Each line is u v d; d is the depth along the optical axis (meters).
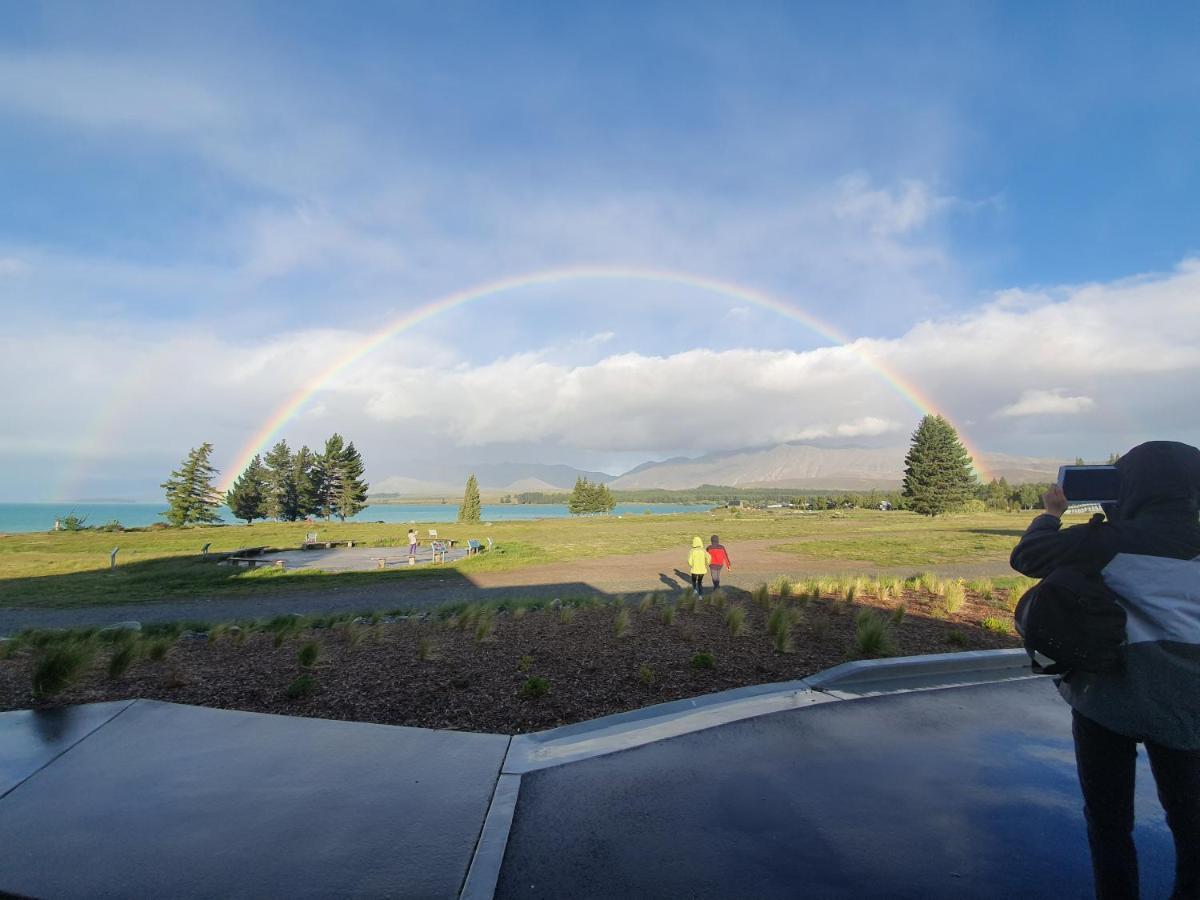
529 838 3.56
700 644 7.86
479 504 76.62
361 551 35.88
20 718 5.19
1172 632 2.39
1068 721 5.32
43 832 3.60
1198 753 2.42
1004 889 3.10
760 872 3.23
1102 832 2.63
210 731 5.00
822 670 6.76
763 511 91.88
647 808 3.88
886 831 3.62
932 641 8.06
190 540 47.72
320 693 5.93
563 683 6.28
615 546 31.59
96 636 8.44
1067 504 2.76
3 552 39.09
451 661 7.04
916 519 64.56
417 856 3.38
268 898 3.04
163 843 3.50
